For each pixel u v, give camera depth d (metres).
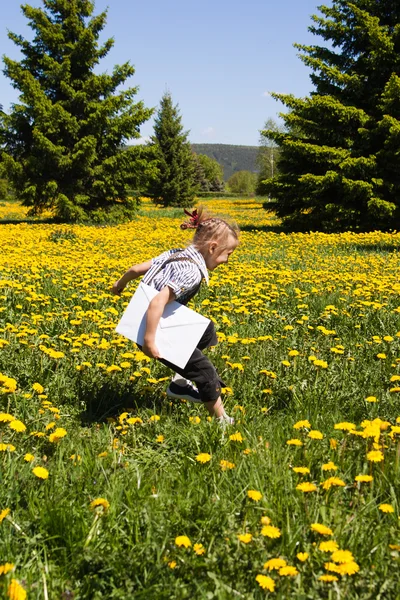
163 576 1.99
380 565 2.05
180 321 3.37
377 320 6.30
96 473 2.73
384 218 21.03
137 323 3.38
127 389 4.03
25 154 25.97
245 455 2.87
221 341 4.92
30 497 2.44
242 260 12.11
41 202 26.19
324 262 11.99
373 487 2.55
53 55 25.91
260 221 29.03
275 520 2.29
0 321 5.89
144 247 14.63
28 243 15.13
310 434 2.83
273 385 4.13
